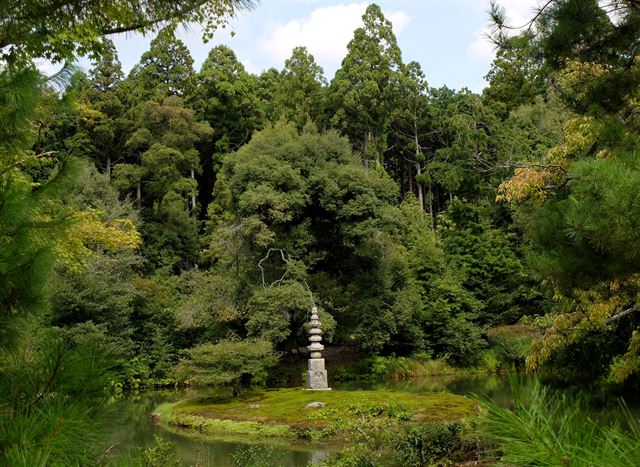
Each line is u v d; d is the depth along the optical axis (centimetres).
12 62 255
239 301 2089
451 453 655
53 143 2791
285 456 980
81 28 412
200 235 3186
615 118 459
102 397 200
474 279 2606
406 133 3859
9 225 221
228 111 3734
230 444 1103
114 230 1048
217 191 3133
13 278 206
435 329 2491
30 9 354
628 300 748
